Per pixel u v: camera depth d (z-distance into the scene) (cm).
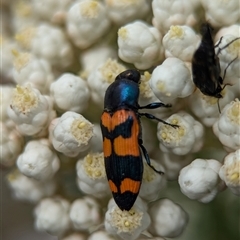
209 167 7
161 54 7
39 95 7
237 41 7
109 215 7
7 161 7
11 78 8
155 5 7
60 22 8
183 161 7
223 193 8
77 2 8
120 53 7
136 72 7
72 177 7
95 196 7
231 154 6
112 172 6
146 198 7
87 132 7
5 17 9
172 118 7
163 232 7
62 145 7
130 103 7
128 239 7
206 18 7
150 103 7
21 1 8
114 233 7
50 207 7
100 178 7
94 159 7
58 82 7
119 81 7
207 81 6
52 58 7
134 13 7
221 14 7
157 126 7
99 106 7
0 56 8
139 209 7
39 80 7
